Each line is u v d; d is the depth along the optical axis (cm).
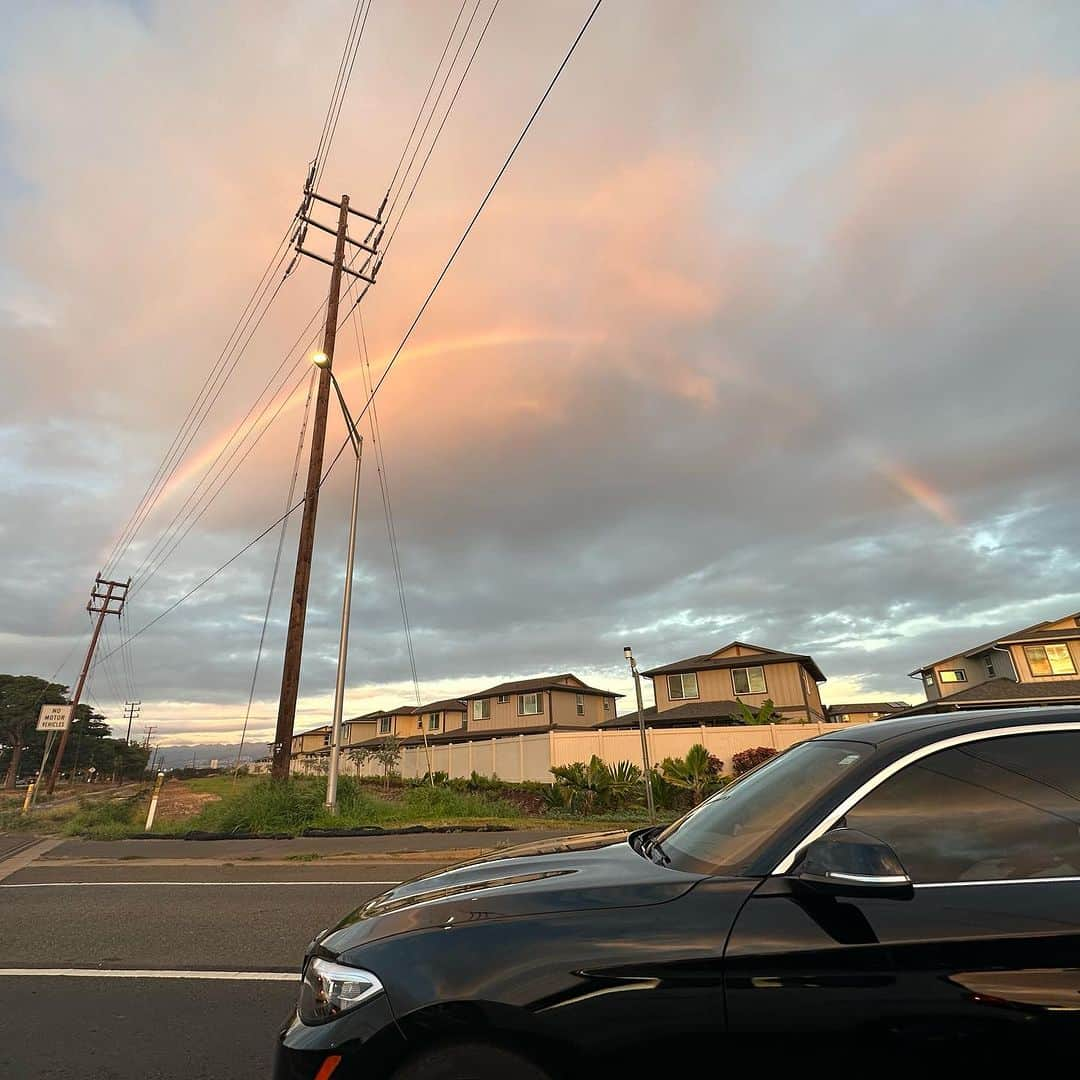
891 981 191
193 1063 353
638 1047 193
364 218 2103
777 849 225
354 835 1312
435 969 211
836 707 5806
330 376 1600
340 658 1617
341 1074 203
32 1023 408
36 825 1731
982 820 227
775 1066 189
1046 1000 186
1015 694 3023
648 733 2591
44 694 7331
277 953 552
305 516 1814
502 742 3050
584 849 307
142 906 745
